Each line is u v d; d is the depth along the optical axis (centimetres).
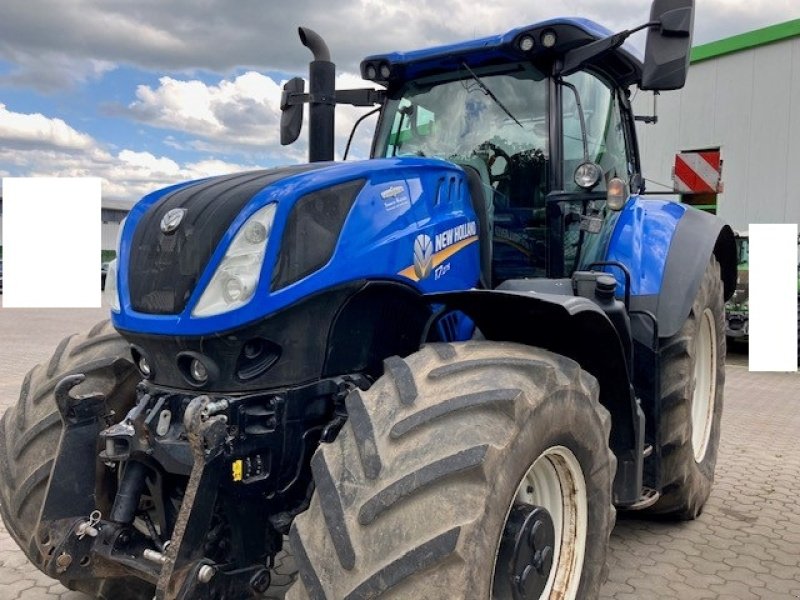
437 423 194
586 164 300
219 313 212
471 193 302
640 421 283
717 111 1147
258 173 254
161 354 228
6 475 267
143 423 223
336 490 189
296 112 367
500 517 188
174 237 230
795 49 1052
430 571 175
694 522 399
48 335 1193
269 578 222
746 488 458
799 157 1057
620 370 261
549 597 236
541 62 325
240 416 215
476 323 254
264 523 222
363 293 241
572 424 225
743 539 374
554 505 241
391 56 350
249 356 221
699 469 395
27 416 275
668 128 1210
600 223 320
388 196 251
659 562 345
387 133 367
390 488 182
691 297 346
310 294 223
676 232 371
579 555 243
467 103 344
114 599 269
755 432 605
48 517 238
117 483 259
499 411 199
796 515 411
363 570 176
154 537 238
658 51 280
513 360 217
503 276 333
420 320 265
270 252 217
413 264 254
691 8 274
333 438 230
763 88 1088
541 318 238
